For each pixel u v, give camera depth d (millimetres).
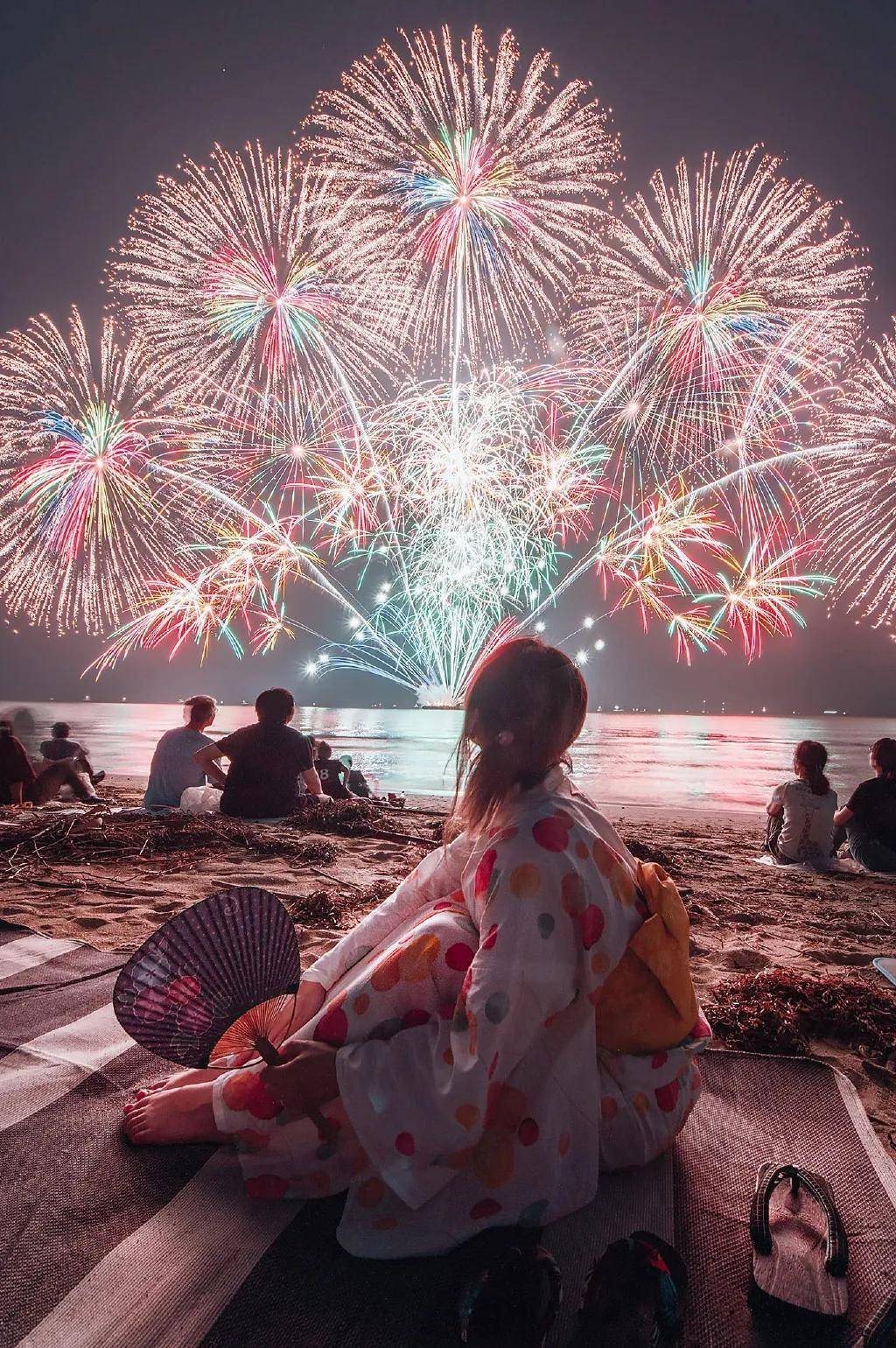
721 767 25734
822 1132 2305
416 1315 1579
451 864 1991
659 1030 1874
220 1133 1866
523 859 1673
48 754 9977
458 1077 1586
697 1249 1821
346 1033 1766
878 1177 2094
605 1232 1839
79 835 6059
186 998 1768
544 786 1846
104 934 3857
